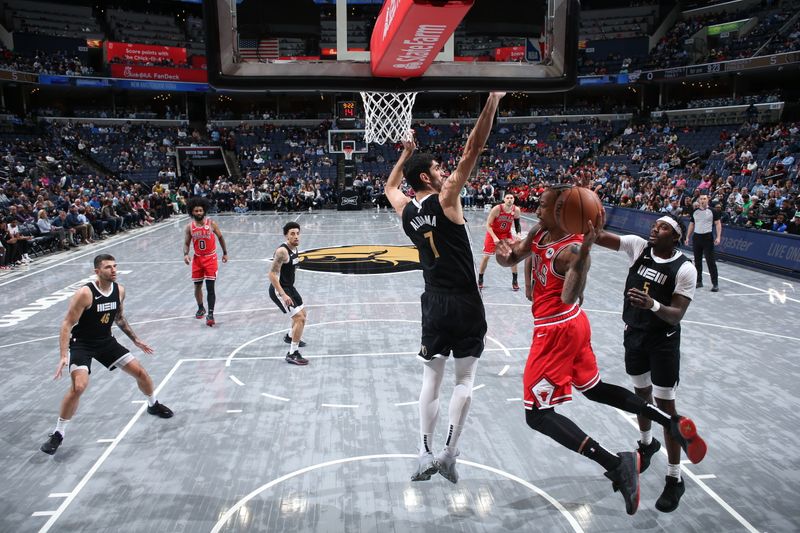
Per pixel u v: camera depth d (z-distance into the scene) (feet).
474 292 11.94
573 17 10.89
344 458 17.51
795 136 83.71
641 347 15.37
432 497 15.46
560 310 12.60
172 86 121.60
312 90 11.10
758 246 45.80
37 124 110.22
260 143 124.77
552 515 14.65
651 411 12.35
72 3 126.52
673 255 14.97
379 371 24.67
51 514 14.80
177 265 49.90
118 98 134.41
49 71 111.14
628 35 132.87
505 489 15.83
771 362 25.13
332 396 22.11
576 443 11.97
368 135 31.73
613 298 36.42
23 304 36.96
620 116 126.21
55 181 89.15
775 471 16.58
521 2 10.87
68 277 45.16
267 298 37.91
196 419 20.27
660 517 14.55
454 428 12.12
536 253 12.98
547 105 138.62
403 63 10.52
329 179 111.24
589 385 12.91
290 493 15.69
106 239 66.28
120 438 18.92
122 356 19.76
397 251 54.90
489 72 10.99
